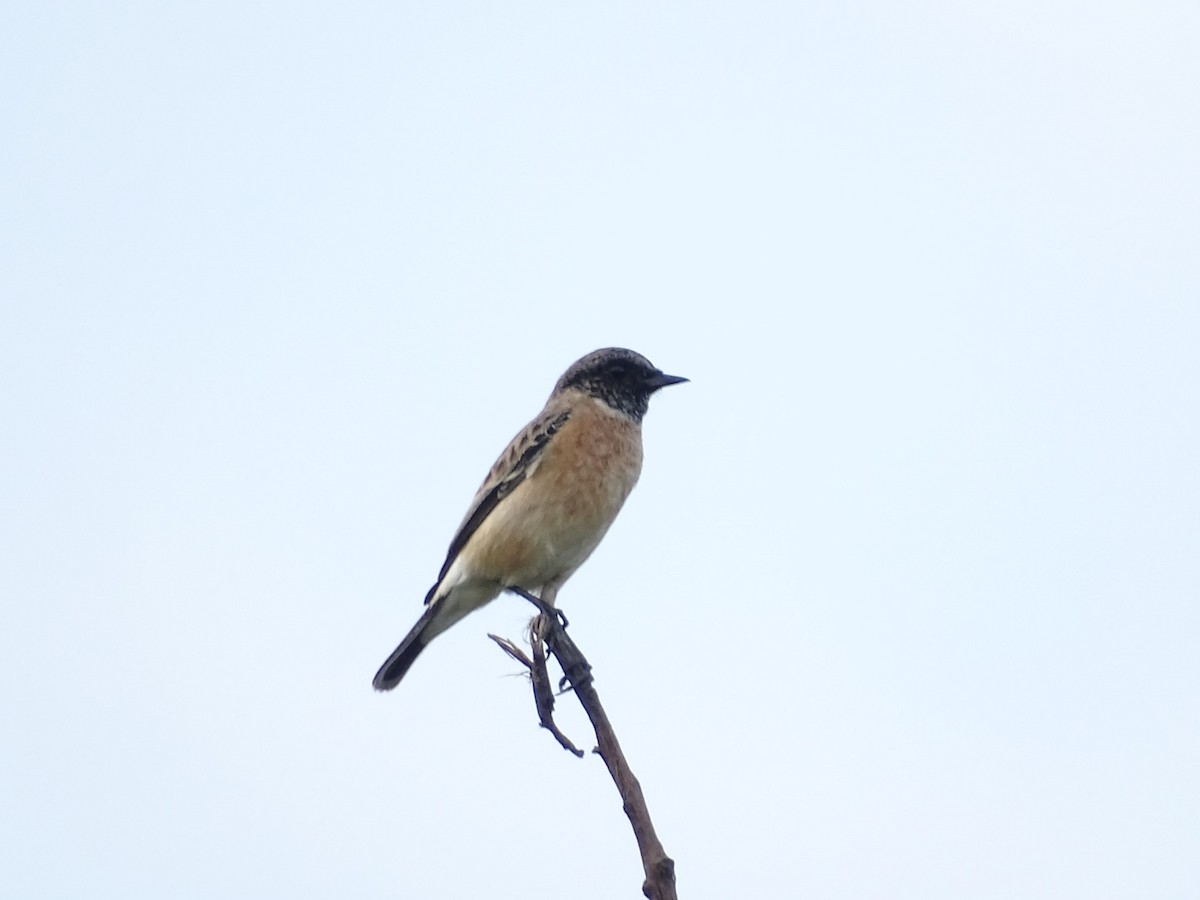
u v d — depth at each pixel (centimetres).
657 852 818
